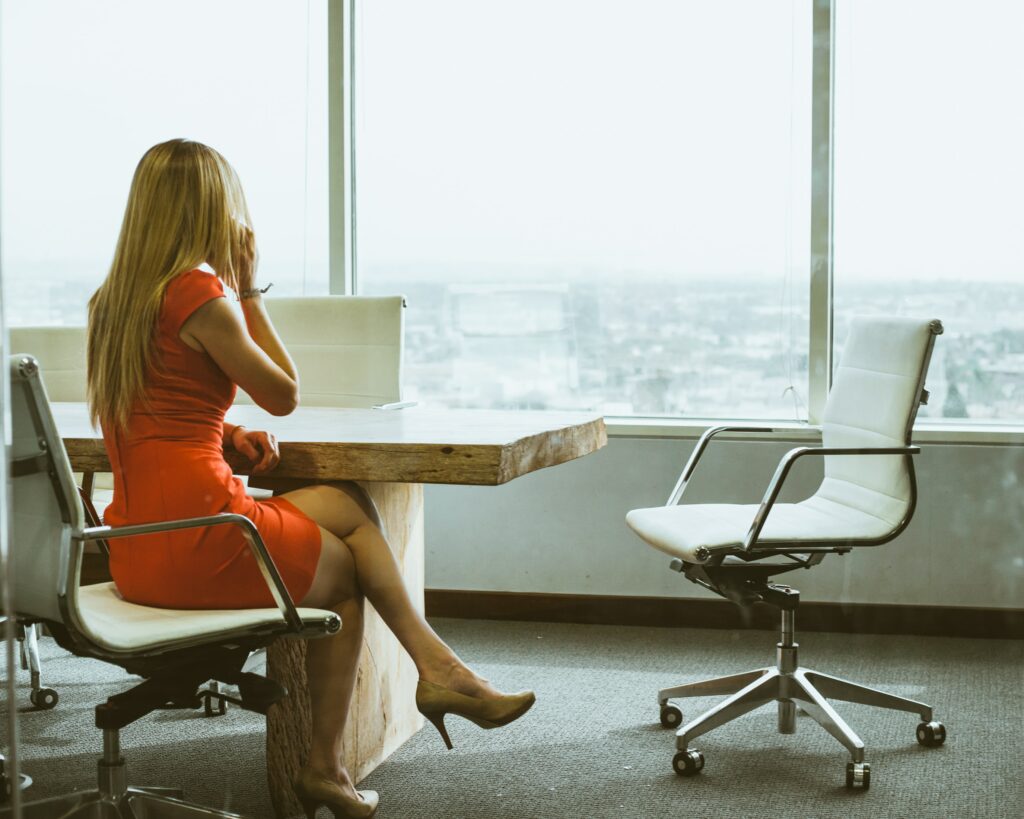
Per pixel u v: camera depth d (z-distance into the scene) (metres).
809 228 3.50
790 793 2.14
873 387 2.56
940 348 3.35
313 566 1.88
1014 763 2.25
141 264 1.78
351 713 2.13
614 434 3.54
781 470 2.35
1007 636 3.19
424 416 2.48
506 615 3.53
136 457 1.77
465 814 2.05
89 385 1.81
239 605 1.80
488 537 3.60
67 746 2.03
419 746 2.39
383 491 2.23
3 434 1.22
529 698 2.04
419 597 2.53
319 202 3.81
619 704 2.64
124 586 1.80
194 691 1.81
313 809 1.99
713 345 3.61
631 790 2.16
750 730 2.46
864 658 3.00
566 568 3.55
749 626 3.30
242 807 2.05
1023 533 3.18
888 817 2.03
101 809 1.84
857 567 3.27
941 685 2.74
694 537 2.40
